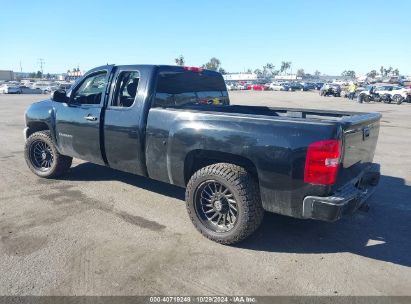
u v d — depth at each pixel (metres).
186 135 4.04
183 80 5.07
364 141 3.99
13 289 3.07
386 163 7.85
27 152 6.12
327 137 3.23
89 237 4.02
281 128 3.45
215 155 4.04
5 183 5.85
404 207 5.15
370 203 5.29
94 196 5.29
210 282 3.22
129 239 3.98
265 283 3.23
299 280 3.29
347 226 4.48
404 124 14.84
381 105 26.47
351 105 26.14
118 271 3.36
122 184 5.85
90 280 3.21
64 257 3.58
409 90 27.55
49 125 5.71
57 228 4.22
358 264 3.60
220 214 3.98
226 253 3.74
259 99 33.69
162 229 4.25
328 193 3.35
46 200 5.11
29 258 3.55
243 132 3.64
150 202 5.10
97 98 5.23
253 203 3.69
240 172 3.74
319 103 27.94
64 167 5.98
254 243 3.98
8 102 28.66
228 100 6.18
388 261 3.67
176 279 3.25
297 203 3.47
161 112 4.32
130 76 4.79
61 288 3.09
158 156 4.39
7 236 4.00
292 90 63.53
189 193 4.05
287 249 3.87
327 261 3.64
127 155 4.76
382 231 4.36
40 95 44.72
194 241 3.98
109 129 4.86
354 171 3.87
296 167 3.38
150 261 3.54
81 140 5.27
